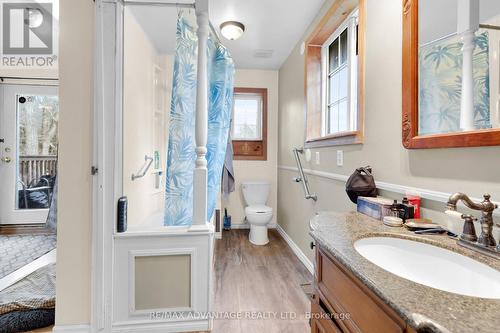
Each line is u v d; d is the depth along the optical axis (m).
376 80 1.36
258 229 2.97
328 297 0.86
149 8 1.96
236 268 2.30
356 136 1.52
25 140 3.21
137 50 2.16
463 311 0.47
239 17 2.18
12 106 3.14
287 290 1.93
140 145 2.27
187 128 1.67
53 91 3.22
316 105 2.33
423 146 1.02
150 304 1.49
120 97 1.48
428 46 1.01
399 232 0.91
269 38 2.58
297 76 2.69
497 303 0.50
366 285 0.60
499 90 0.76
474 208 0.73
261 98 3.64
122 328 1.46
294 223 2.76
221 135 1.89
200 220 1.53
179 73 1.60
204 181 1.53
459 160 0.89
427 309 0.47
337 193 1.80
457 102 0.89
